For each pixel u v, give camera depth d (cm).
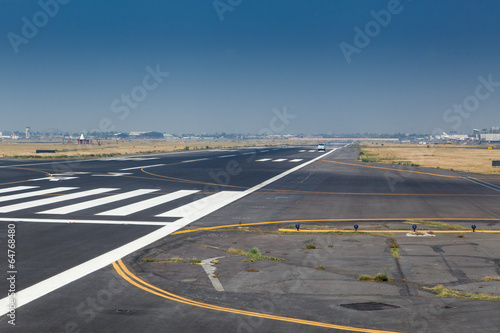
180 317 1180
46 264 1716
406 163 7588
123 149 13925
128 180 4838
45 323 1137
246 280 1527
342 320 1165
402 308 1258
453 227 2464
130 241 2125
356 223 2594
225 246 2038
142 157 9269
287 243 2094
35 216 2758
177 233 2314
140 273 1606
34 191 3912
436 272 1625
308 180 4947
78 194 3744
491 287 1459
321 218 2753
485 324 1133
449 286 1470
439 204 3309
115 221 2623
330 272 1625
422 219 2716
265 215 2855
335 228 2450
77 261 1764
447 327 1114
